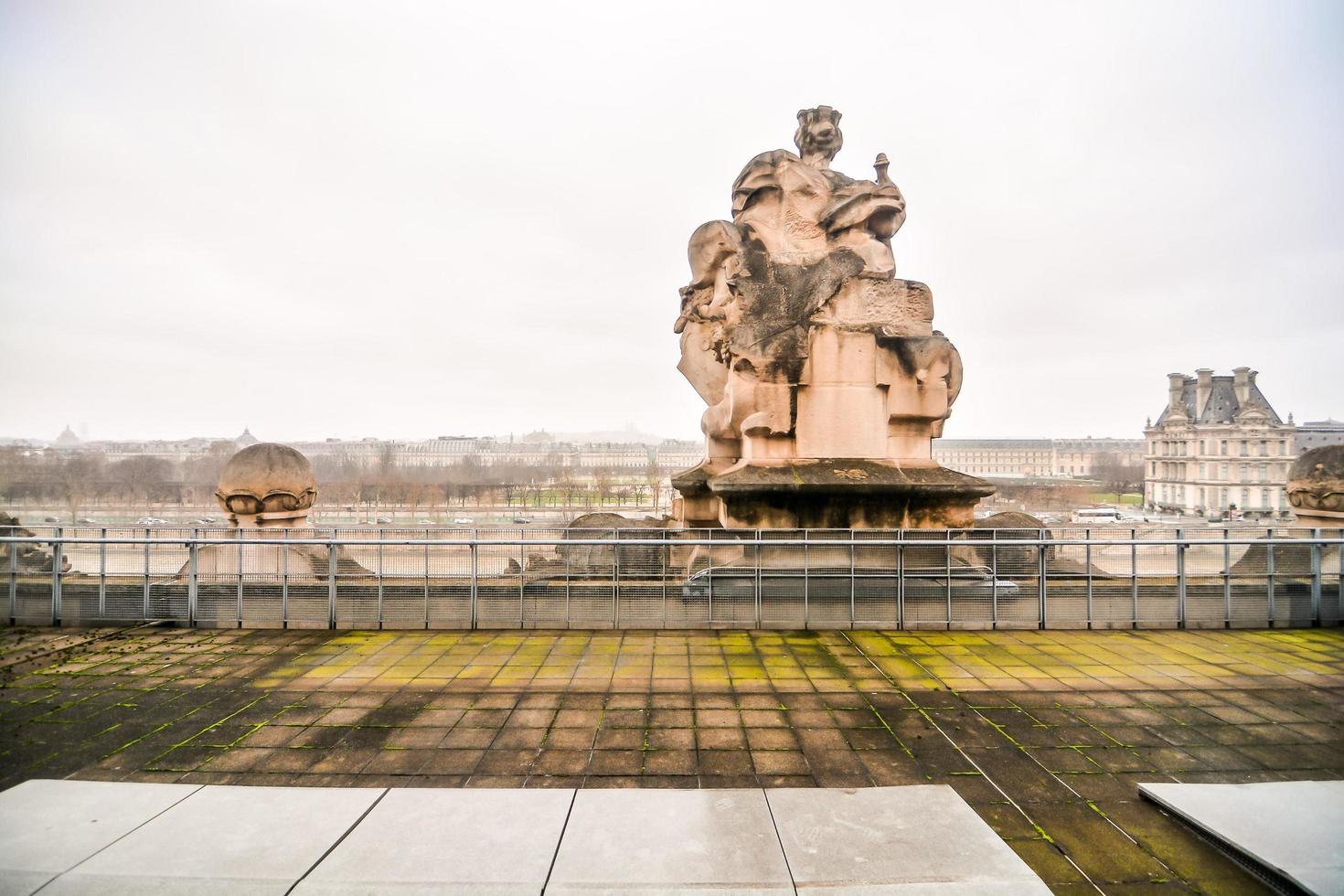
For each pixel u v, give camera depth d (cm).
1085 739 534
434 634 829
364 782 462
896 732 543
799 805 427
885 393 1128
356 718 569
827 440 1114
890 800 434
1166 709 593
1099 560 994
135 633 834
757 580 850
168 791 446
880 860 371
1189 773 480
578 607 860
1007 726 557
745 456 1154
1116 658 736
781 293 1126
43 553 957
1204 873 370
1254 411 7738
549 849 380
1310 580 886
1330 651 766
